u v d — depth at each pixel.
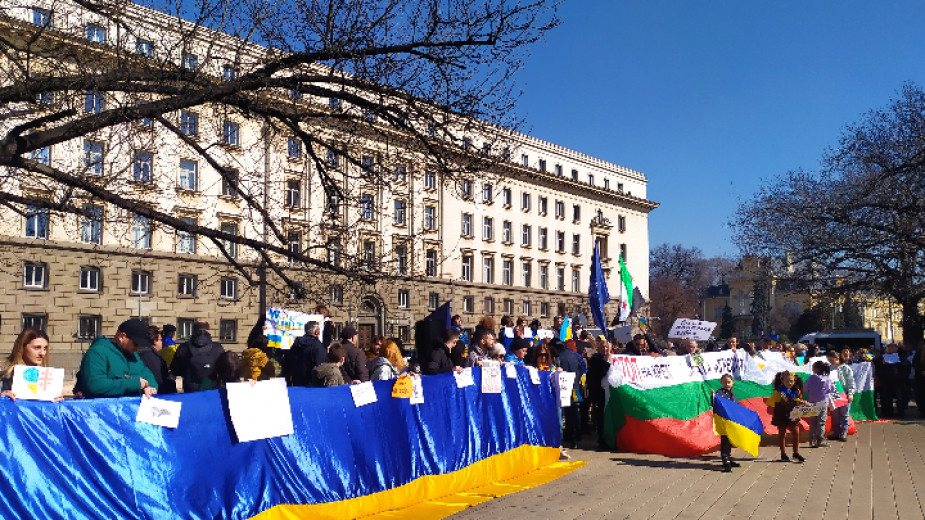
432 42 8.58
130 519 5.63
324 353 9.80
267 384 6.91
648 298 77.94
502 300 62.09
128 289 36.66
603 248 73.81
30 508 5.10
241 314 40.53
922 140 28.02
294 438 7.14
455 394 9.52
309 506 7.09
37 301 33.69
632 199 76.31
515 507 8.29
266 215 9.78
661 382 12.84
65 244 34.47
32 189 10.26
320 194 11.48
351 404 7.87
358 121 9.77
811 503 8.61
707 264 120.38
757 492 9.23
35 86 7.66
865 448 13.45
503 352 10.70
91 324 35.62
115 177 8.76
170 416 6.09
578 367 13.56
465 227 59.34
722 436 10.93
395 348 10.11
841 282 31.98
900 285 29.66
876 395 21.34
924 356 20.31
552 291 67.25
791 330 70.19
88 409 5.57
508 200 63.91
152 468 5.87
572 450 12.93
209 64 8.94
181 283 38.72
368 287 10.62
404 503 8.24
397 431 8.40
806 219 30.42
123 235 10.54
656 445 12.37
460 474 9.19
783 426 11.83
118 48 8.51
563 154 69.88
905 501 8.77
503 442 10.21
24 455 5.13
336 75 9.24
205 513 6.16
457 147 9.47
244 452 6.65
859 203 28.72
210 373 8.83
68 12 8.88
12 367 5.65
